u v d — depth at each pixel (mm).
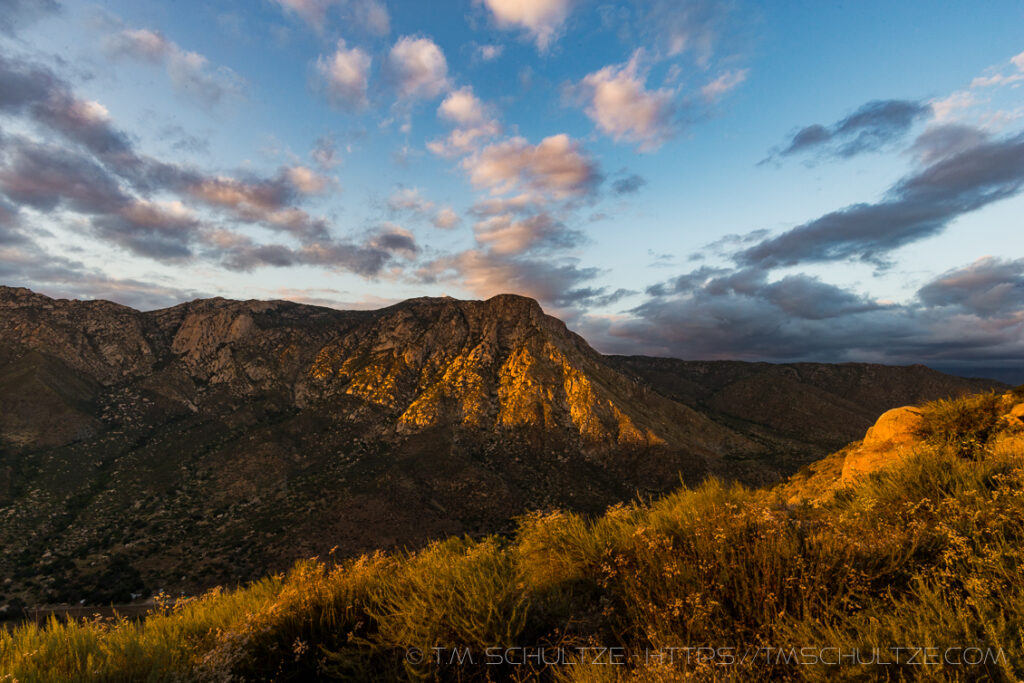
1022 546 2412
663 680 1908
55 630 2920
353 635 3018
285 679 2887
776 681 1973
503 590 2908
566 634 2703
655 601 2875
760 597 2514
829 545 2812
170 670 2596
